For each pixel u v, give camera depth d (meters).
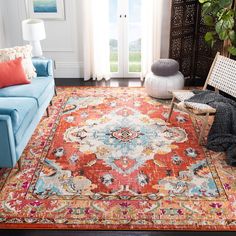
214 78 4.03
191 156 3.37
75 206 2.73
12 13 5.20
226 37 4.18
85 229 2.52
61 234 2.48
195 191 2.89
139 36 5.29
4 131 2.82
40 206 2.73
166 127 3.91
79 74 5.48
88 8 4.99
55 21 5.23
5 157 2.92
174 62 4.60
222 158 3.35
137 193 2.87
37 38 4.57
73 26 5.25
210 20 4.55
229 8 4.20
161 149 3.48
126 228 2.52
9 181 3.02
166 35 5.28
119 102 4.54
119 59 5.39
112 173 3.12
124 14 5.11
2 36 5.19
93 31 5.08
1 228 2.53
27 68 4.04
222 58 3.98
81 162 3.28
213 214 2.64
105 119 4.09
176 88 4.55
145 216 2.62
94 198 2.81
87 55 5.21
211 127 3.55
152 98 4.66
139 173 3.12
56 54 5.44
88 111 4.30
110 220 2.59
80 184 2.98
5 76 3.79
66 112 4.28
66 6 5.14
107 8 5.02
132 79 5.41
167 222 2.57
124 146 3.53
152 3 4.87
